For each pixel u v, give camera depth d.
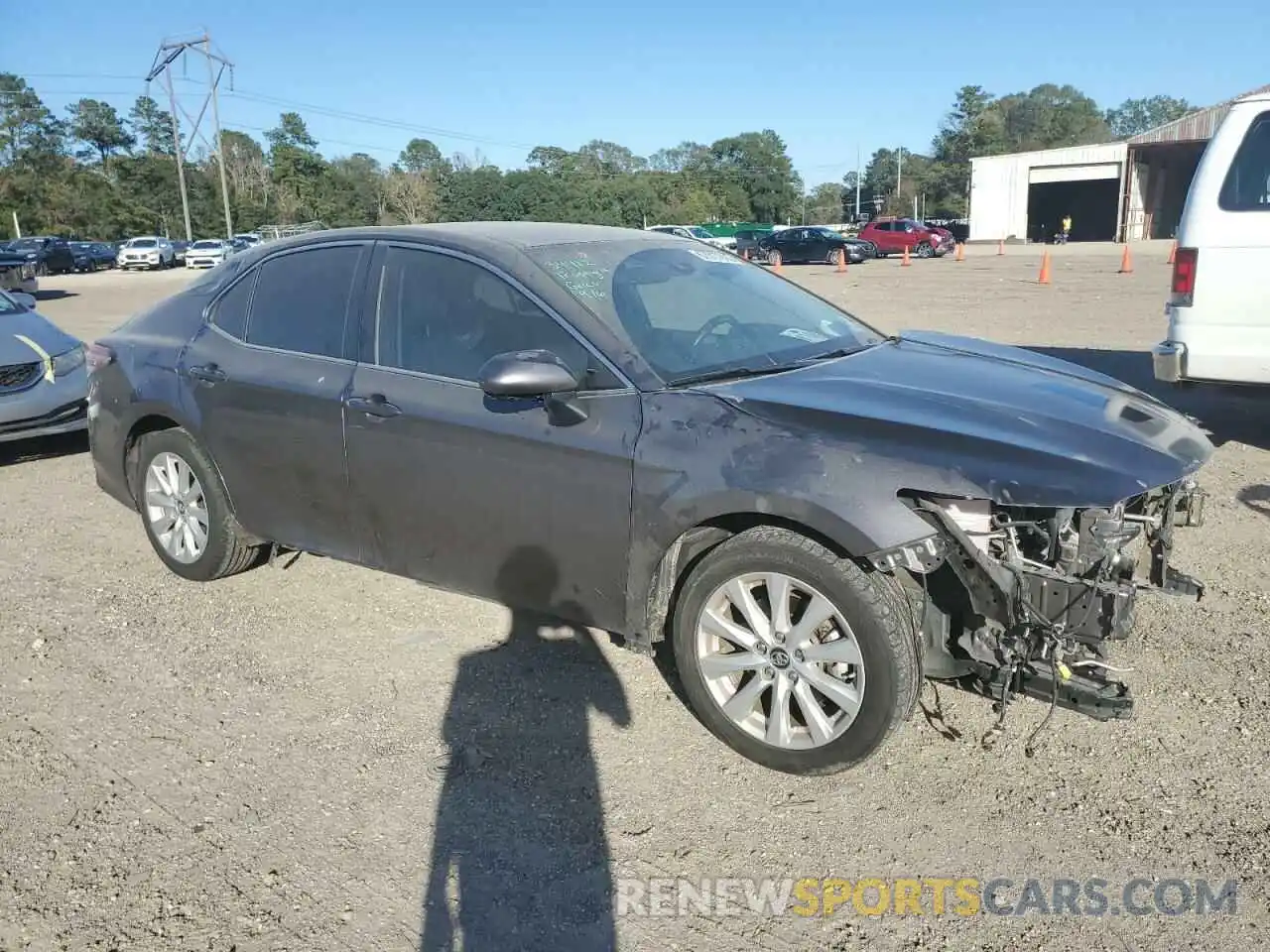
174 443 4.95
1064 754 3.44
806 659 3.28
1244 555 5.08
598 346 3.61
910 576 3.31
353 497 4.21
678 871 2.95
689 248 4.61
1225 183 6.29
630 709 3.81
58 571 5.39
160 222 85.06
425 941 2.69
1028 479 2.97
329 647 4.40
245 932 2.73
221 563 4.95
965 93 102.19
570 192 84.44
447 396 3.87
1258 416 7.94
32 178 83.75
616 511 3.48
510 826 3.15
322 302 4.40
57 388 7.60
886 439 3.15
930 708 3.76
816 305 4.62
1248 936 2.63
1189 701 3.73
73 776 3.47
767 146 114.19
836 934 2.70
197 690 4.05
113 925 2.76
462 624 4.58
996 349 4.44
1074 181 57.66
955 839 3.04
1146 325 13.90
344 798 3.31
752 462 3.22
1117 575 3.34
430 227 4.30
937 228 43.03
